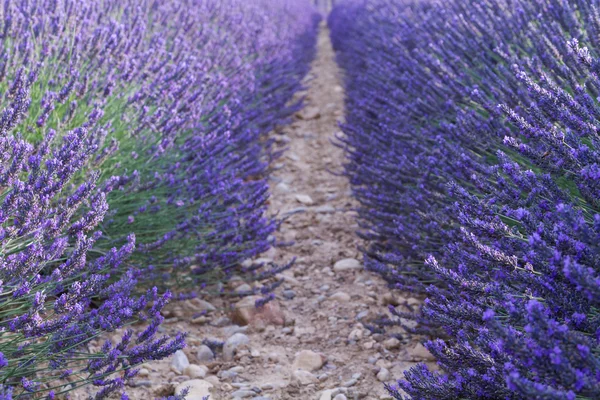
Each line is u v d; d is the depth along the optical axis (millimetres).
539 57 2828
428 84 3436
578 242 1369
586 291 1208
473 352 1575
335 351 2420
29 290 1716
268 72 5977
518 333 1397
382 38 6016
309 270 3148
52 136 2129
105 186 2359
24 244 2045
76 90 2684
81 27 3150
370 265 2779
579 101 1929
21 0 3109
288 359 2375
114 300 1900
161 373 2225
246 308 2684
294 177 4523
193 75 3455
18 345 1791
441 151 2723
